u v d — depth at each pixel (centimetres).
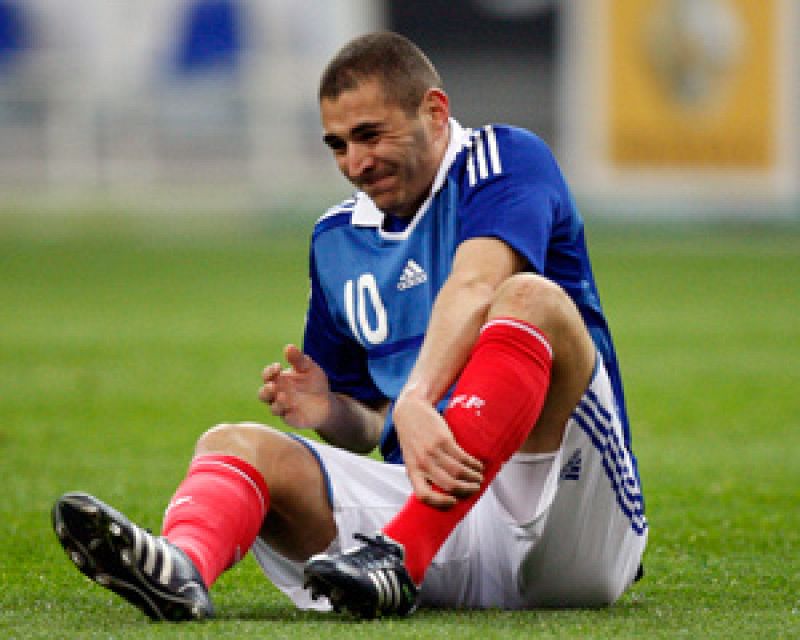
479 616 1021
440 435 937
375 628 941
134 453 2255
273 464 1013
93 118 8338
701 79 8094
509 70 8169
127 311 5003
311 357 1205
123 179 8412
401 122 1045
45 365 3553
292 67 8294
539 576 1042
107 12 8244
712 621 1014
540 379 952
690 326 4525
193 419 2675
